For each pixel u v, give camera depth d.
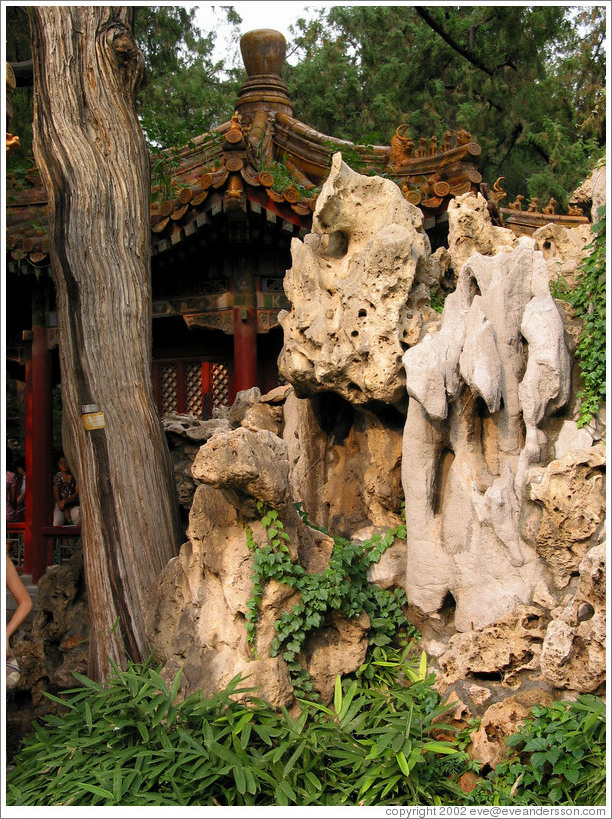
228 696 5.15
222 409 9.43
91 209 7.00
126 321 7.07
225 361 11.61
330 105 20.94
